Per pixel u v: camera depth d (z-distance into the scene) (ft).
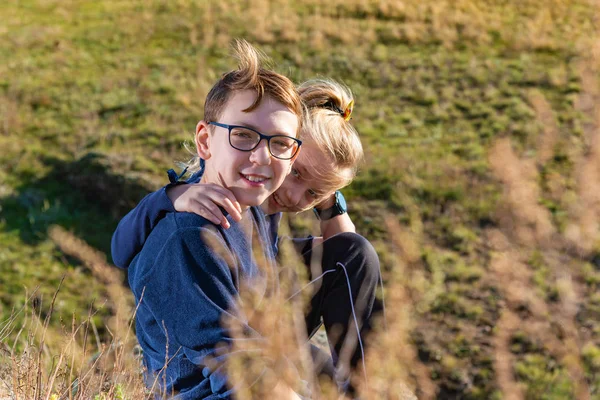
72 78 52.75
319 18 59.82
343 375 8.46
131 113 47.26
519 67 49.39
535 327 10.02
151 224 7.11
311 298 8.92
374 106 46.60
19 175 41.57
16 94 50.52
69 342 7.61
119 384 7.38
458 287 28.22
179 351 6.94
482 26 56.34
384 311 8.84
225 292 6.61
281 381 6.66
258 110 7.03
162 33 59.77
